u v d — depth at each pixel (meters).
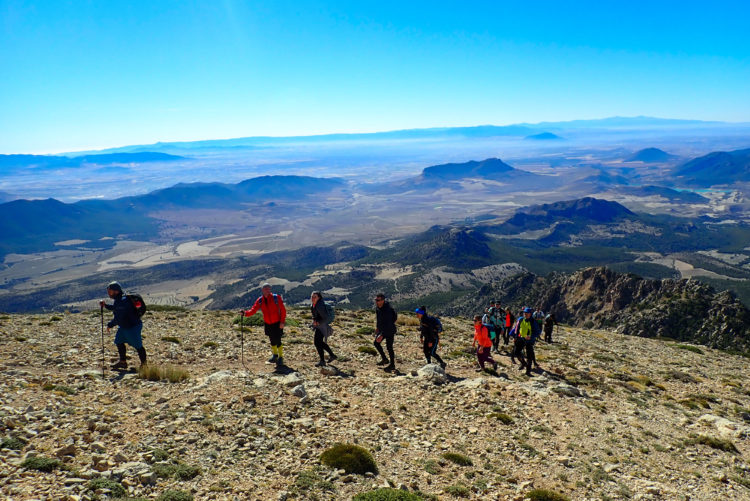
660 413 18.81
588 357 29.28
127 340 14.58
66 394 11.61
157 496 7.51
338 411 13.20
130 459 8.57
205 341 21.03
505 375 20.81
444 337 30.17
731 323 88.50
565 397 18.27
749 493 12.17
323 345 18.17
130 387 12.88
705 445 15.53
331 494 8.72
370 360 20.59
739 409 20.83
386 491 8.73
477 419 14.43
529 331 21.33
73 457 8.28
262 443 10.34
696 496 11.58
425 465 10.76
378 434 12.05
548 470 11.64
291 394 13.77
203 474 8.57
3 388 11.39
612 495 10.87
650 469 12.91
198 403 11.99
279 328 17.25
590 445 13.92
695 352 40.34
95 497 7.03
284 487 8.65
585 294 137.62
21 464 7.64
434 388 16.83
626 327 106.00
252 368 16.89
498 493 10.01
